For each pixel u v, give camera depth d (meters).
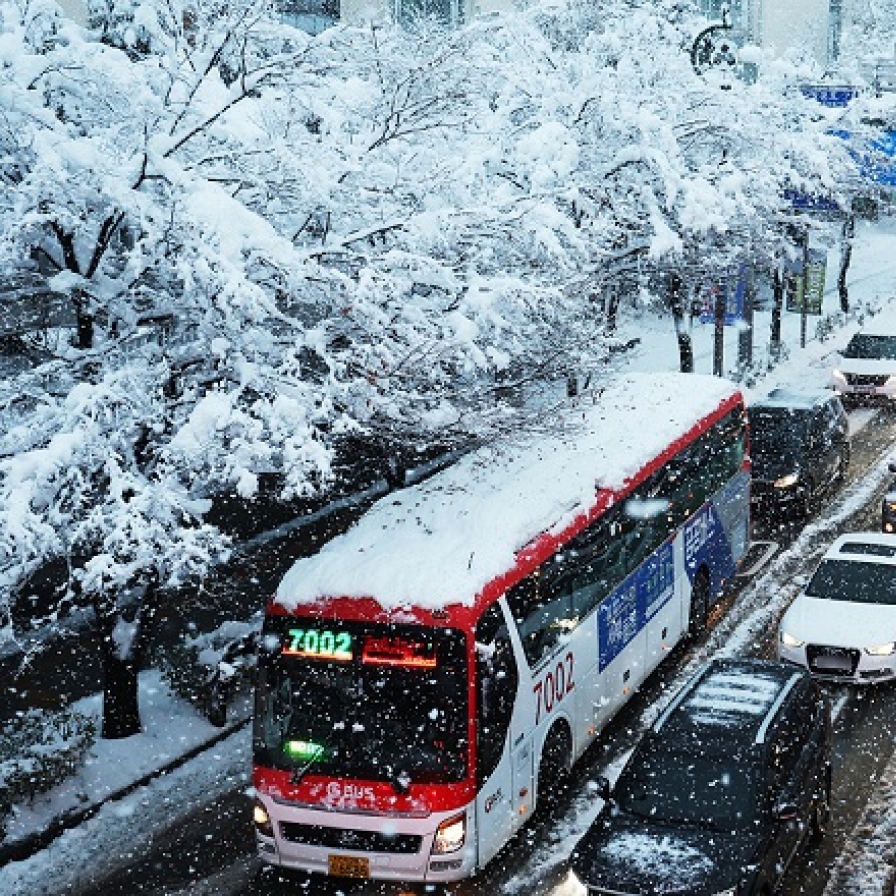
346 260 14.00
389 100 15.22
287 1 15.73
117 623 14.31
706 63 30.45
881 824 12.55
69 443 11.16
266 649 11.58
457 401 15.22
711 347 38.78
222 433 12.18
